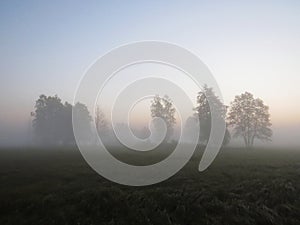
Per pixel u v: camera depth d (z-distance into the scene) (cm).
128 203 871
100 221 752
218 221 784
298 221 810
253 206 894
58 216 755
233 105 5647
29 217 764
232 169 1716
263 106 5512
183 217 798
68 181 1277
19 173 1466
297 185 1228
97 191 977
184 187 1141
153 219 766
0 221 725
